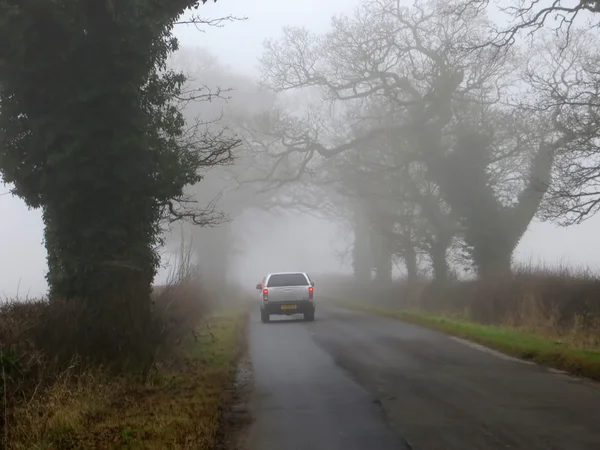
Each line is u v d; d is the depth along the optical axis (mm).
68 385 10430
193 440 8219
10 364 9938
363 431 8750
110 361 12438
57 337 11570
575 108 21672
